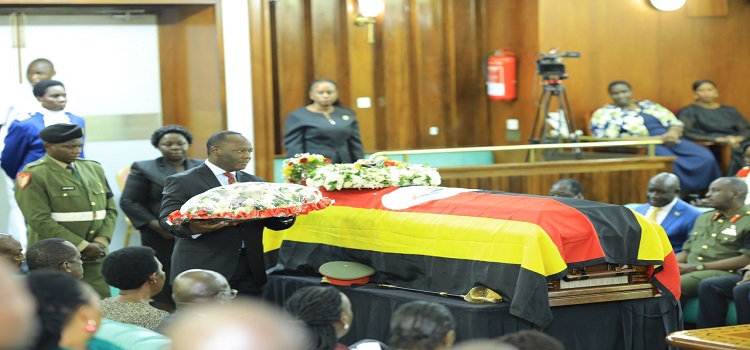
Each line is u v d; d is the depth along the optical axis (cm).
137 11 939
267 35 951
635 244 531
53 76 877
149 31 970
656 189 747
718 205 697
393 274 580
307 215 639
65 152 668
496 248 519
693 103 1157
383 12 1143
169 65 974
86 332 263
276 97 1105
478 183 921
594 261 516
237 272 574
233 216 533
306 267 635
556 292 516
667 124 1090
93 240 680
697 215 747
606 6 1145
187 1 918
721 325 661
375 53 1149
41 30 942
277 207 539
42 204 659
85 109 961
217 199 536
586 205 533
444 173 912
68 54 952
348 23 1127
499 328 513
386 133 1150
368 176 620
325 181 618
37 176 661
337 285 594
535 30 1127
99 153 968
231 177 581
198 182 573
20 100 799
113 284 473
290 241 646
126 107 971
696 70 1179
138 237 959
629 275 540
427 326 348
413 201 587
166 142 718
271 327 124
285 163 668
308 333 360
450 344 354
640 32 1159
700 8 1174
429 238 558
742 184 696
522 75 1149
